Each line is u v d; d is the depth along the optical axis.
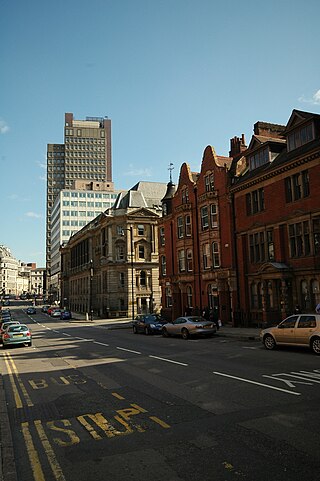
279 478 5.17
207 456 5.98
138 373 13.21
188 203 38.84
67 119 186.38
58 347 23.17
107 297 64.75
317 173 23.84
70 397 10.23
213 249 34.91
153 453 6.21
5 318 60.59
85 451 6.45
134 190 72.06
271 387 10.20
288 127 27.06
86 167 181.12
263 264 26.84
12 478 5.48
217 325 29.02
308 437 6.53
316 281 23.86
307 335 16.12
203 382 11.23
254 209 29.94
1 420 8.34
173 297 40.72
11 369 15.47
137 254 64.75
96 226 75.94
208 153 36.34
